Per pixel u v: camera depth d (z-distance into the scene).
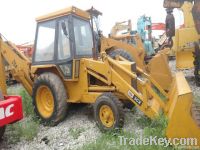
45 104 5.76
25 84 6.46
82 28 5.91
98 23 9.30
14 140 4.81
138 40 10.25
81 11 5.86
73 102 5.67
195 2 5.00
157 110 4.75
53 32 5.77
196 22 5.05
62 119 5.58
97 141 4.25
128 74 5.01
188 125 3.59
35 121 5.64
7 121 4.19
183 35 8.74
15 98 4.39
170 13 6.39
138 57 9.40
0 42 6.30
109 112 4.84
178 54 8.91
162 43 17.97
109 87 5.25
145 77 5.57
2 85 5.54
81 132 4.99
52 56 5.76
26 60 6.41
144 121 5.02
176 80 4.78
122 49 8.74
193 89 7.60
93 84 5.59
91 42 6.17
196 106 5.06
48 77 5.58
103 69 5.27
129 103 5.72
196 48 7.79
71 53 5.43
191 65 8.77
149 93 4.89
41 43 5.97
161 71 6.98
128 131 4.57
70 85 5.73
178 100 3.60
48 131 5.22
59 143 4.62
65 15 5.55
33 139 4.86
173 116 3.63
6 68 10.47
